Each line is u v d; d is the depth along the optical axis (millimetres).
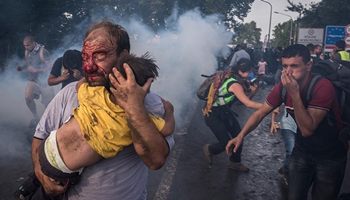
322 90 2717
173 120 1791
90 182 1678
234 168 5340
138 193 1792
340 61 3771
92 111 1565
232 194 4539
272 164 5785
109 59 1643
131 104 1506
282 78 2686
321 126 2865
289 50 2727
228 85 4949
